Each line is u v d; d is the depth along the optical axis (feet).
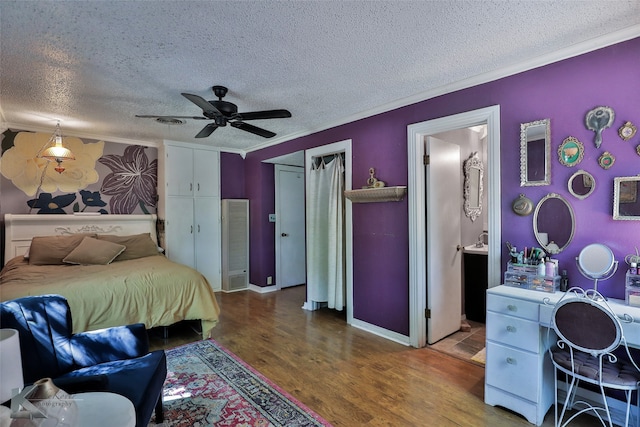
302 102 10.89
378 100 10.80
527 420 6.82
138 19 6.13
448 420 6.88
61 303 6.64
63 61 7.79
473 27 6.52
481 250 12.92
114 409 4.50
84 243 12.69
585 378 5.90
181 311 10.58
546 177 7.75
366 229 12.01
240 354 9.98
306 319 13.26
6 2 5.56
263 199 17.92
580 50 7.24
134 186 16.14
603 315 5.54
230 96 10.21
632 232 6.70
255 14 6.00
